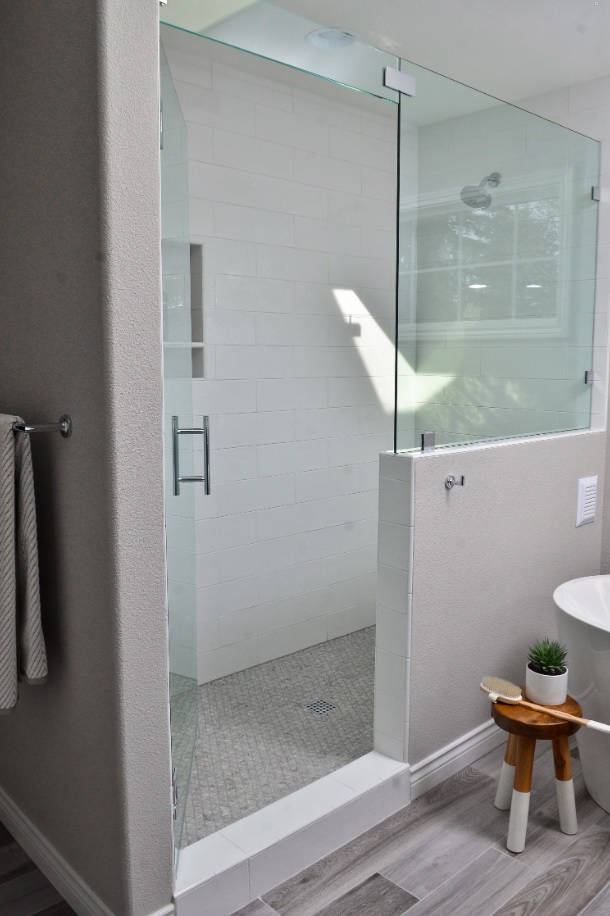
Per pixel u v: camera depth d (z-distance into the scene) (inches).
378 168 147.9
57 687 74.9
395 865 84.4
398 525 91.9
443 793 98.6
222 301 125.3
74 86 60.7
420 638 94.6
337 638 154.0
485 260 99.4
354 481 152.9
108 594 64.4
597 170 118.8
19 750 85.7
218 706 122.2
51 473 71.1
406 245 87.7
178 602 78.7
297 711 120.2
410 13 100.0
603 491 126.7
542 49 110.0
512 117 100.8
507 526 106.3
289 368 137.4
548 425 115.6
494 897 79.2
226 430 129.3
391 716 96.4
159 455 65.2
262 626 139.8
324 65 77.8
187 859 77.3
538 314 110.4
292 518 142.1
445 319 94.7
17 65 69.2
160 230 63.2
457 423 98.6
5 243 75.0
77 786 73.9
